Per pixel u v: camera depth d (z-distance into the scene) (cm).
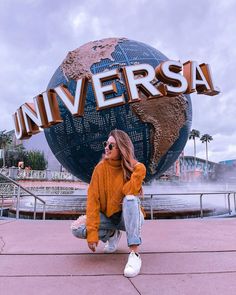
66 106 765
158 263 294
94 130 779
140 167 286
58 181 4212
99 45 851
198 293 217
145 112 773
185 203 932
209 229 501
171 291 221
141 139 786
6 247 364
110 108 761
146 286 232
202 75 803
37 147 8062
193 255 325
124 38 901
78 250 348
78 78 815
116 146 295
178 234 454
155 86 768
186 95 876
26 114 861
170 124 810
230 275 258
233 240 406
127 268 256
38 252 338
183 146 902
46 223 584
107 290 224
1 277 253
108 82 784
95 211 292
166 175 5044
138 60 827
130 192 284
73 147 816
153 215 762
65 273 263
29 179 3969
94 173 299
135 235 273
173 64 763
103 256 320
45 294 216
